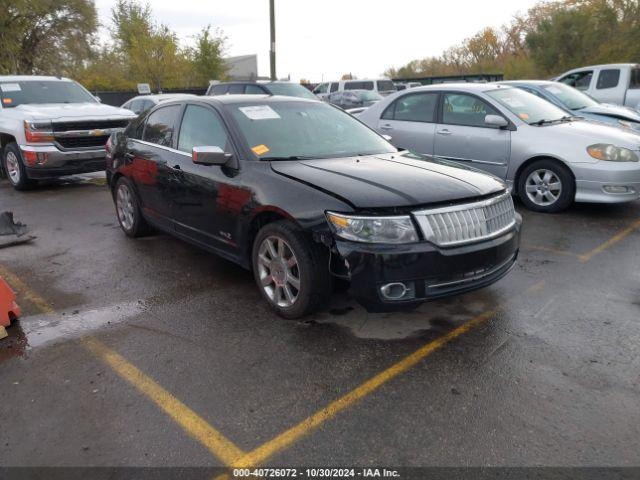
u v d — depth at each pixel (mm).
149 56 30188
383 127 8320
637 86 13320
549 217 6664
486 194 3697
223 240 4434
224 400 2963
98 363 3375
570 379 3117
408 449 2559
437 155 7754
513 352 3430
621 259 5117
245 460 2502
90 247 5805
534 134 6809
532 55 28766
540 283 4555
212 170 4418
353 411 2846
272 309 4055
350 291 3443
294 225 3695
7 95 9664
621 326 3762
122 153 5891
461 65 43938
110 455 2545
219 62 31125
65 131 8695
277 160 4191
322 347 3516
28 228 6629
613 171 6289
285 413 2840
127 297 4426
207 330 3797
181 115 5086
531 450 2537
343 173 3852
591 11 26250
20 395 3051
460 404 2896
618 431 2660
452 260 3402
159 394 3029
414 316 3953
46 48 27656
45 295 4484
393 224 3336
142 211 5734
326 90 22781
